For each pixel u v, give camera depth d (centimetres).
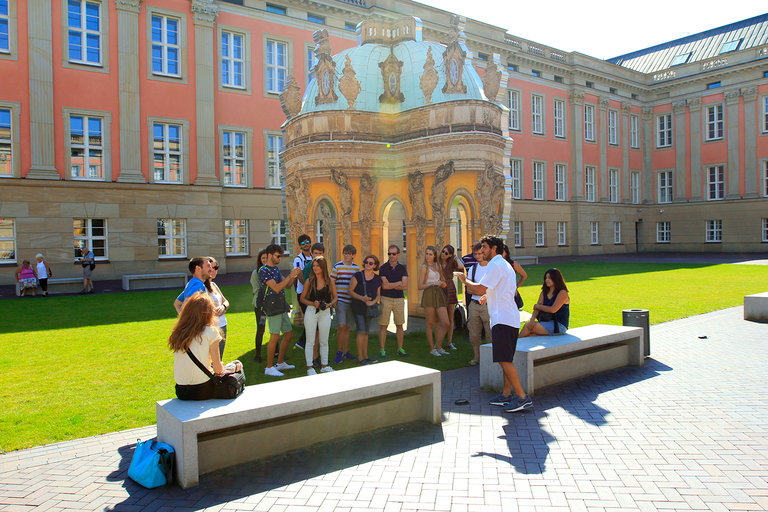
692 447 493
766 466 449
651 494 403
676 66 4941
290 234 1289
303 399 488
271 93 3089
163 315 1380
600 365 787
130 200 2583
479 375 782
